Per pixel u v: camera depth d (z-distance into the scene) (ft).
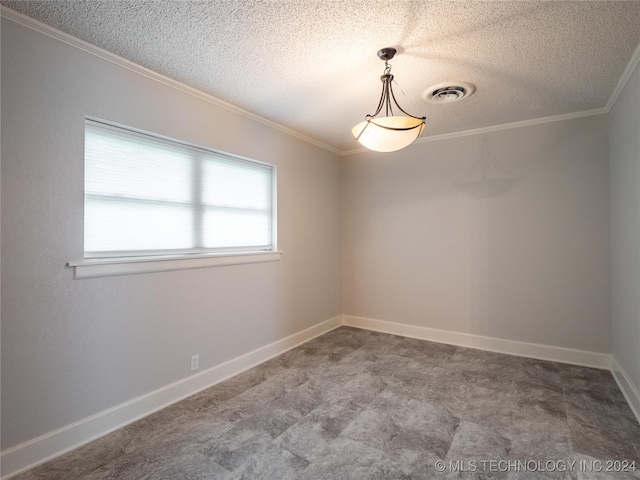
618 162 8.55
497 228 11.15
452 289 11.94
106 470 5.46
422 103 9.15
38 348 5.67
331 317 13.67
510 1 5.16
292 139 11.50
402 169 12.91
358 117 10.21
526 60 6.92
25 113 5.53
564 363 10.05
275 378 8.99
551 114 10.03
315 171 12.67
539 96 8.73
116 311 6.75
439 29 5.89
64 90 5.99
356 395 8.01
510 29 5.88
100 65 6.50
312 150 12.51
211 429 6.61
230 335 9.20
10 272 5.38
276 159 10.80
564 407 7.39
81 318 6.23
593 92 8.48
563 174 10.14
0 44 5.26
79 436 6.12
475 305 11.52
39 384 5.67
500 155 11.05
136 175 7.33
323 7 5.31
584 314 9.89
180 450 5.96
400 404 7.57
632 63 6.93
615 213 8.95
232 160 9.58
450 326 11.97
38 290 5.68
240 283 9.52
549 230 10.36
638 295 7.10
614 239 9.09
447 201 12.01
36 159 5.66
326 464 5.60
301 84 8.02
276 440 6.25
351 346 11.59
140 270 7.09
